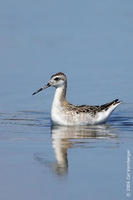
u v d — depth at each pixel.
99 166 15.72
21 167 15.59
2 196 13.69
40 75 26.83
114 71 27.69
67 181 14.63
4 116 21.73
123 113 22.75
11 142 18.02
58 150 17.11
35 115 22.06
